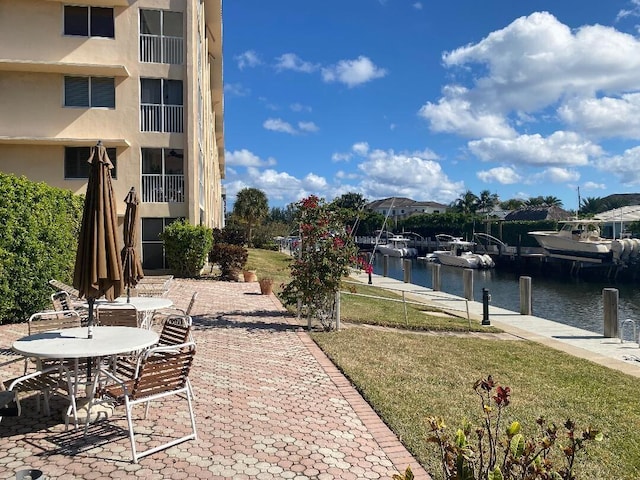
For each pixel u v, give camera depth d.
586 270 43.31
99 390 4.83
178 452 4.49
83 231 5.13
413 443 4.81
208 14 28.05
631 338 12.98
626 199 93.50
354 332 10.56
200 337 9.48
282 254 42.81
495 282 37.69
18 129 19.42
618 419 6.04
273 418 5.41
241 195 54.50
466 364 8.41
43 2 19.64
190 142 20.66
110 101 20.09
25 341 4.94
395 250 60.66
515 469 3.44
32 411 5.30
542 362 9.08
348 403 5.99
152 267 20.58
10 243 9.55
